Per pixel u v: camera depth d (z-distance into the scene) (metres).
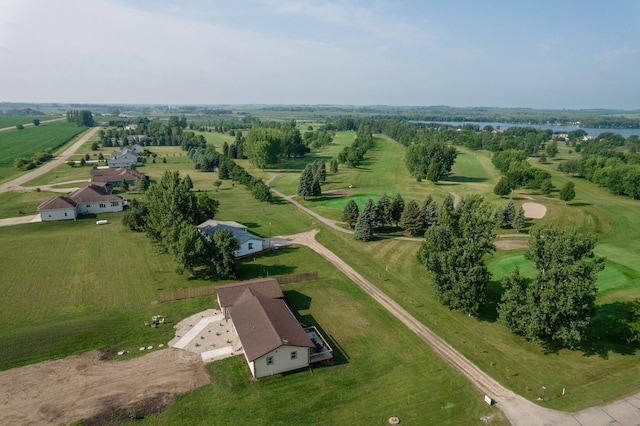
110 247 74.94
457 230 54.25
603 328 49.41
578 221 96.69
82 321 48.94
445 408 36.47
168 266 67.00
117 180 133.12
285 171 168.00
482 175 165.50
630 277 62.91
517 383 39.94
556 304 42.25
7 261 67.19
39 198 111.62
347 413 35.72
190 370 41.19
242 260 71.12
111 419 34.53
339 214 102.94
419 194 125.94
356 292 59.47
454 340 47.41
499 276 64.38
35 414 34.88
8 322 48.88
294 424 34.34
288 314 48.47
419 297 58.28
